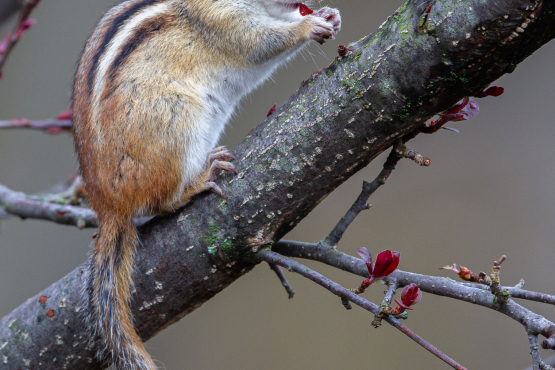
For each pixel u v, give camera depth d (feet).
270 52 8.36
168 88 8.29
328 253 8.14
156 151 8.25
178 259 8.19
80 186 8.54
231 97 8.39
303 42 8.37
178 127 8.27
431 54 8.05
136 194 8.24
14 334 8.22
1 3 8.81
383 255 8.07
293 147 8.13
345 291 8.05
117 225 8.24
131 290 8.21
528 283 8.80
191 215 8.19
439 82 8.06
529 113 9.27
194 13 8.34
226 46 8.35
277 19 8.41
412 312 8.87
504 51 8.03
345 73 8.11
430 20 8.05
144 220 8.30
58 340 8.21
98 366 8.23
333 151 8.12
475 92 8.07
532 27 8.01
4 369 8.22
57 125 8.54
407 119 8.09
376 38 8.09
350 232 9.11
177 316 8.21
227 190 8.16
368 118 8.10
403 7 8.08
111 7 8.41
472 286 8.10
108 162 8.25
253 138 8.16
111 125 8.25
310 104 8.13
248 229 8.16
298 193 8.14
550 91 9.27
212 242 8.17
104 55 8.30
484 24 8.02
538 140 9.11
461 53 8.04
